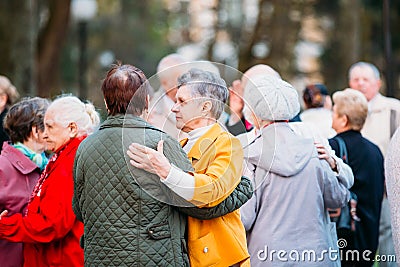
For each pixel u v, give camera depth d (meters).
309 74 29.42
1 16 19.19
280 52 27.70
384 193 8.74
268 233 6.34
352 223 7.78
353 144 7.92
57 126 6.44
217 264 5.52
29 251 6.57
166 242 5.38
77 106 6.51
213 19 32.66
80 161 5.55
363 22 29.28
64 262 6.38
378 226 7.98
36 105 7.00
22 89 19.27
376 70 9.39
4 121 7.01
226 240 5.55
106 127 5.54
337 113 8.01
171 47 37.88
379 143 9.23
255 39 27.78
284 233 6.33
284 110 6.27
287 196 6.36
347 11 28.12
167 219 5.40
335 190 6.55
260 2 27.98
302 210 6.37
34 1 20.34
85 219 5.52
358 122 7.98
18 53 19.28
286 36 27.78
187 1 37.34
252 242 6.38
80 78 20.86
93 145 5.50
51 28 25.14
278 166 6.31
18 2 19.38
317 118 8.30
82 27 20.77
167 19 38.25
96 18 35.03
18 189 6.80
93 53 34.22
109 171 5.41
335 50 29.39
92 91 31.38
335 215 7.73
